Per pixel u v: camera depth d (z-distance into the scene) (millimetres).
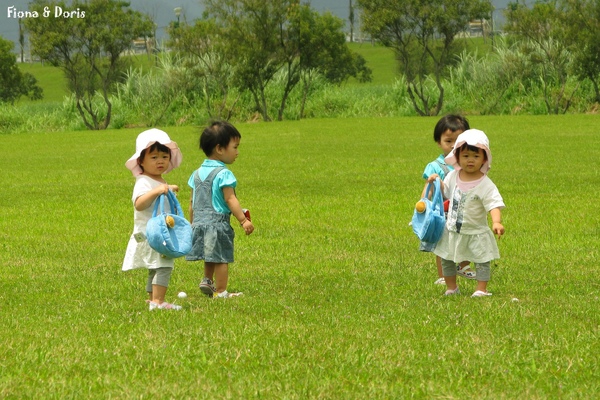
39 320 8852
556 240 14062
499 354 7277
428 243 10438
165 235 9086
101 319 8844
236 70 63781
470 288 10742
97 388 6492
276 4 63219
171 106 65812
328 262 12492
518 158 28328
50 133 54812
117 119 64312
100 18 63719
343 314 8961
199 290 10773
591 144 32875
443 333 8039
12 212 18859
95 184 24250
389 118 58312
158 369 6957
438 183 10391
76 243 14672
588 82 62688
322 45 66000
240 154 32969
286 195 20859
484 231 10156
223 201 10484
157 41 76375
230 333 8055
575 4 59719
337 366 6941
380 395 6250
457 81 66625
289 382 6547
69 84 68938
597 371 6863
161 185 9609
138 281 11250
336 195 20641
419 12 62906
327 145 36344
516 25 62438
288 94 67312
